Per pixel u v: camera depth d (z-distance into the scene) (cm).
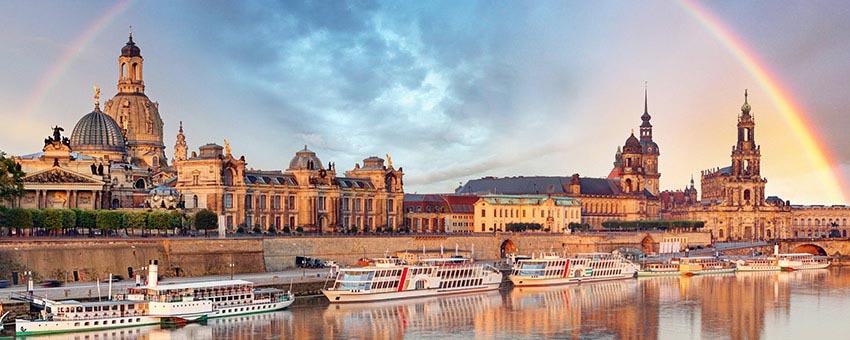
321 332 17475
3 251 19612
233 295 18988
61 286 19612
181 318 17825
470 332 17775
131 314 17475
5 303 16850
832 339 17562
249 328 17650
